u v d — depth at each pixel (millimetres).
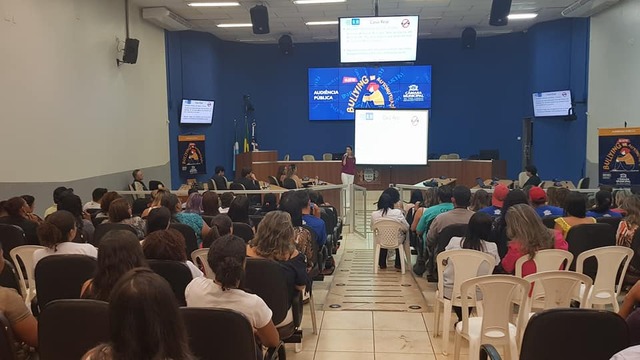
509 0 9273
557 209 5027
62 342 1990
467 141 14867
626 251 3686
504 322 2898
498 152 13438
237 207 4676
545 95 12508
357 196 8711
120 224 4168
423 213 5609
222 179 9750
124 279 1185
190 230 4242
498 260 3691
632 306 2383
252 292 3010
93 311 1953
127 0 10172
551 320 1986
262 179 12656
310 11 11703
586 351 1995
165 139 12141
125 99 10117
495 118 14570
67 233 3320
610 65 10797
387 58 11109
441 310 4172
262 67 15297
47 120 7711
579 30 11859
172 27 11961
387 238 5895
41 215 7641
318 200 6805
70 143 8156
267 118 15406
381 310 4523
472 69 14727
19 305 2240
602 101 11148
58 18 7891
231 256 2303
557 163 12484
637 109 9789
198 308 1931
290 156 15477
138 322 1131
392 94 14820
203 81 13422
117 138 9742
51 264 2936
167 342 1161
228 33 13781
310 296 3975
